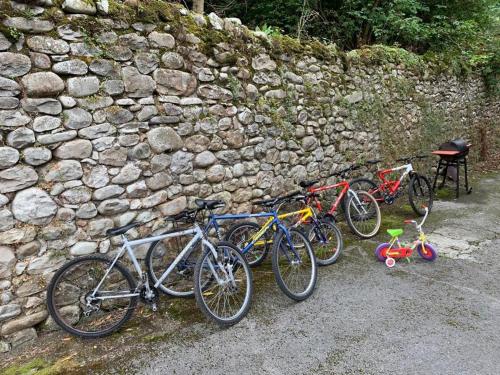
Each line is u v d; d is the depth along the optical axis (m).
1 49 2.19
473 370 2.06
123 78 2.68
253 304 2.80
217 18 3.32
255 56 3.63
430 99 6.42
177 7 3.05
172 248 3.09
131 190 2.80
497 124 8.79
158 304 2.83
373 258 3.55
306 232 3.44
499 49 7.69
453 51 7.43
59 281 2.42
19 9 2.24
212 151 3.31
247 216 2.99
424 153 6.23
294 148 4.12
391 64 5.55
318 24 7.04
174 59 2.96
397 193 4.78
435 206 5.23
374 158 5.31
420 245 3.48
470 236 4.07
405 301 2.78
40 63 2.32
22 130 2.29
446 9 7.67
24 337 2.40
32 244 2.39
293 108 4.08
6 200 2.27
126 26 2.68
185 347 2.34
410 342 2.32
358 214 4.16
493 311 2.63
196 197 3.23
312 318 2.60
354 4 6.80
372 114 5.22
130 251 2.54
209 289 2.78
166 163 2.99
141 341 2.41
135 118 2.77
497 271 3.24
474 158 7.79
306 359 2.20
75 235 2.56
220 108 3.33
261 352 2.27
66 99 2.44
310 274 3.17
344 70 4.77
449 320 2.53
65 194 2.49
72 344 2.40
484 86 8.12
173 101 2.98
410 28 6.57
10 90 2.23
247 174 3.64
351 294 2.90
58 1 2.38
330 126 4.59
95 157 2.60
